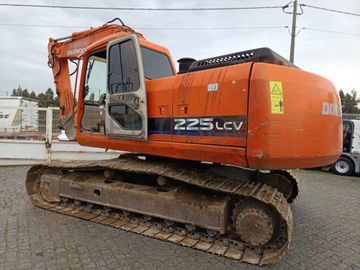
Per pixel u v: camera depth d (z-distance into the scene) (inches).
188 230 146.3
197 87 132.3
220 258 129.5
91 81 189.0
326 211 211.5
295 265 127.3
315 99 125.3
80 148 366.9
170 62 189.8
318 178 372.8
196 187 151.6
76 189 183.0
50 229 158.1
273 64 120.6
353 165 403.5
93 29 209.5
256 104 114.0
